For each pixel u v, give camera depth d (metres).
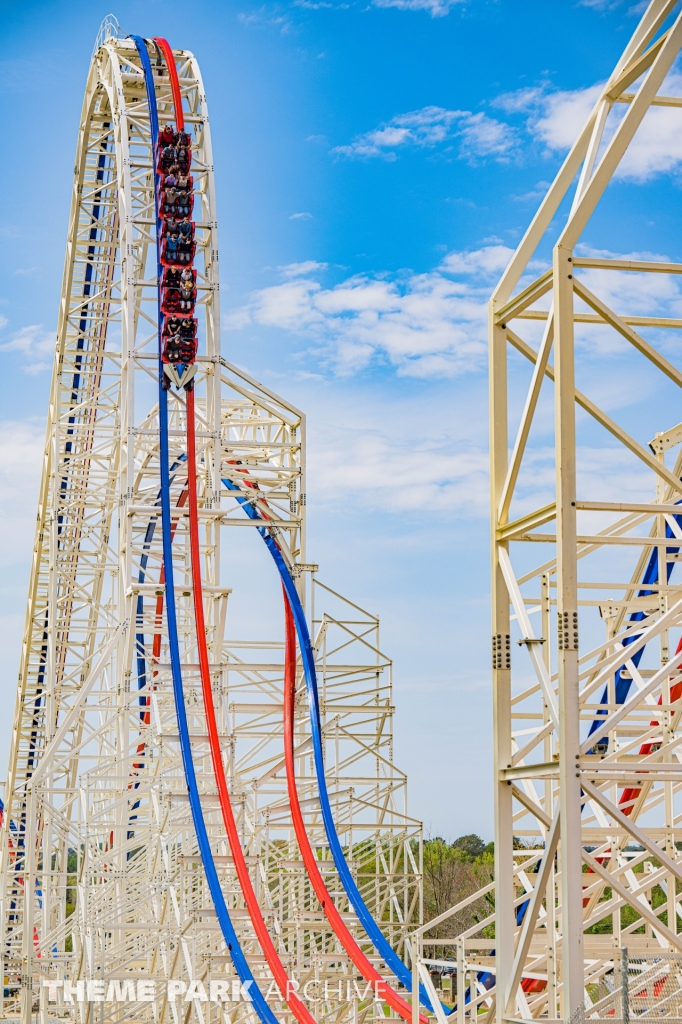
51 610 47.47
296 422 44.62
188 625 40.12
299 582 43.50
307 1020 29.45
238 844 34.81
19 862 52.94
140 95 46.19
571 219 19.56
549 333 20.30
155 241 42.94
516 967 19.81
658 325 20.80
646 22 19.75
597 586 22.27
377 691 45.06
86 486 49.50
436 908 86.62
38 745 52.22
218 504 41.47
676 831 24.25
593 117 20.61
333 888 43.22
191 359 40.81
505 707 21.08
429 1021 28.98
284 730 42.38
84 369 50.53
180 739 36.16
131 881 38.75
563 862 18.34
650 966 20.05
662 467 19.77
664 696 24.62
